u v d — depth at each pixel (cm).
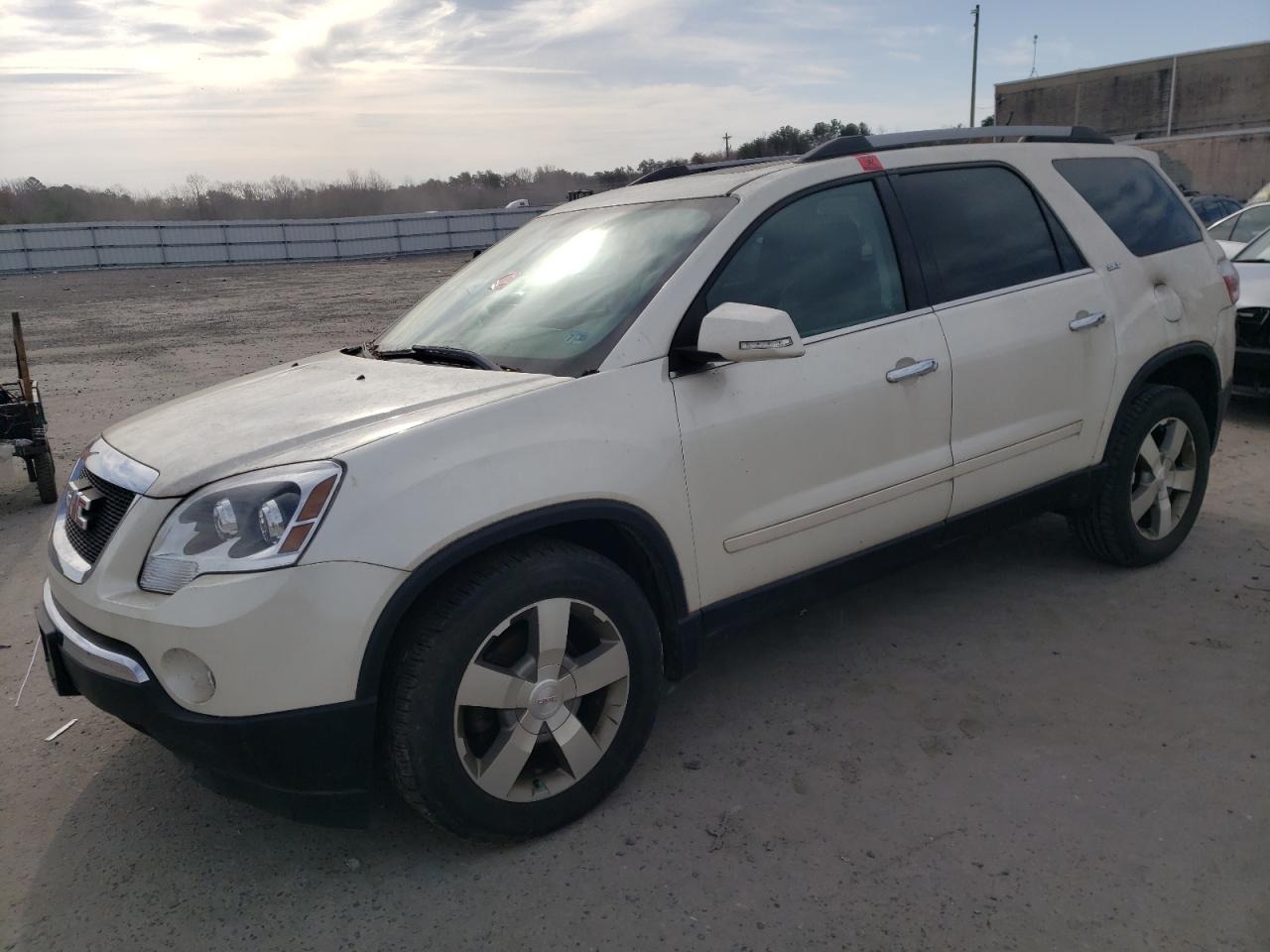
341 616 236
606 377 284
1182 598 415
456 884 263
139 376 1277
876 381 331
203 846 287
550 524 264
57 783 324
